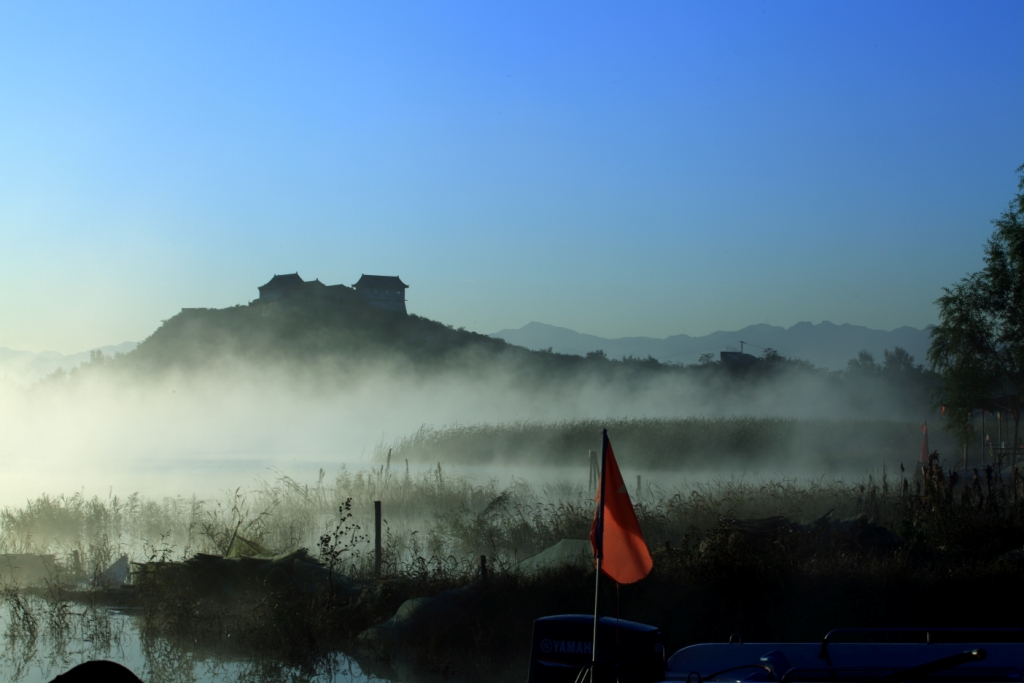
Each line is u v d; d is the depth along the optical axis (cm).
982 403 3297
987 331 3253
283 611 1009
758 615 1002
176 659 959
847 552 1147
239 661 949
